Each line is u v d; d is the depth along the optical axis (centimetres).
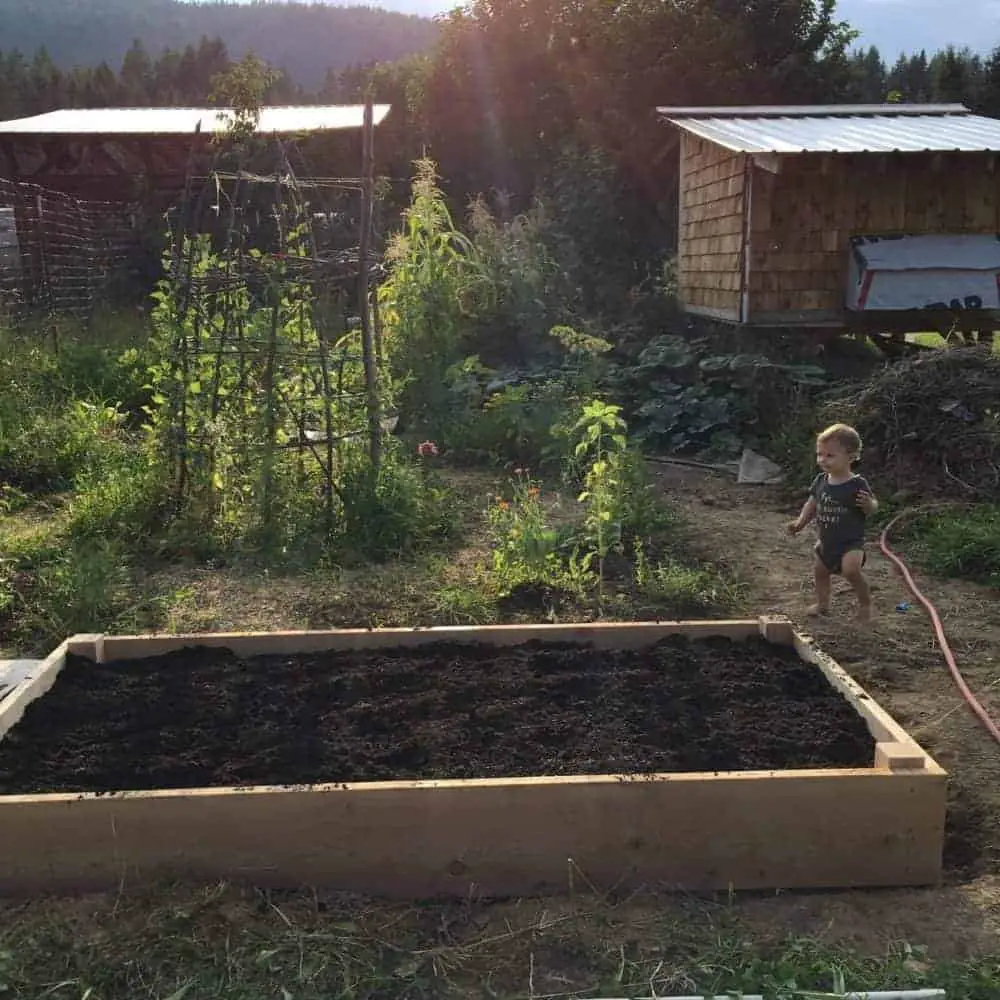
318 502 650
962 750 387
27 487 786
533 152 2177
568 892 295
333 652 411
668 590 554
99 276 1573
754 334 1086
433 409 956
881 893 298
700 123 1238
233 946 268
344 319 920
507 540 619
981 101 3459
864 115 1342
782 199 1050
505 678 385
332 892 293
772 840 296
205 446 664
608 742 334
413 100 2334
